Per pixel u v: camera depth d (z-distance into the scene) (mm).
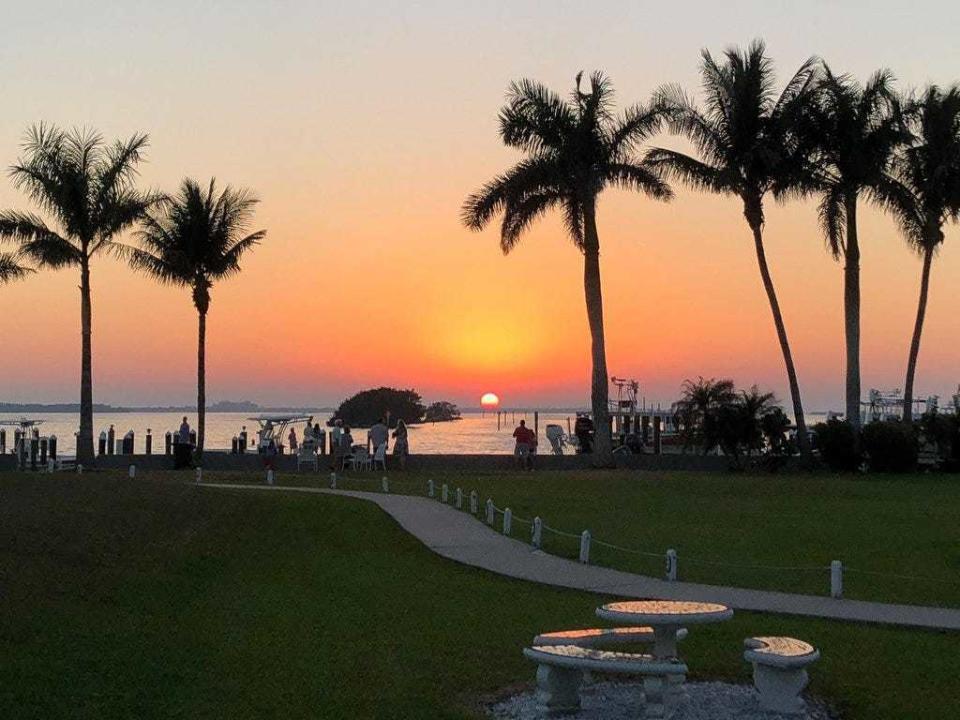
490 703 12164
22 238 42562
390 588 18547
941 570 20562
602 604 17547
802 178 44969
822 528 25719
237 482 37250
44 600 14266
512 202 44031
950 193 46562
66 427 134125
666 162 45219
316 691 12039
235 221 48125
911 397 48500
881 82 44625
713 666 13562
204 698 11523
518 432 43875
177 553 19125
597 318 43938
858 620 16016
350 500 29547
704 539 24219
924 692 12406
